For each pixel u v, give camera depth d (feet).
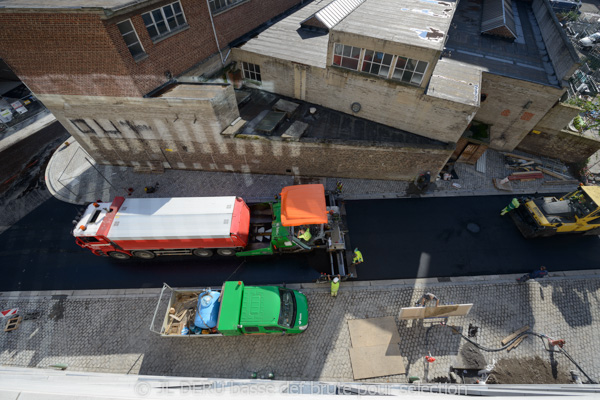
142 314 49.37
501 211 62.75
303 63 62.54
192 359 44.60
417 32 53.31
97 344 46.34
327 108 69.00
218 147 63.57
